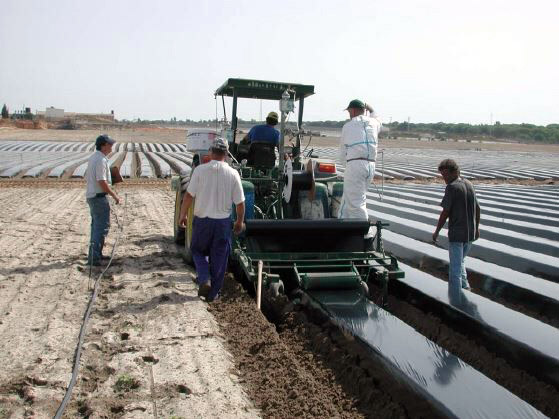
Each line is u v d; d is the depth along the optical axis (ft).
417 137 257.55
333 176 21.81
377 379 13.20
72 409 11.01
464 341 16.74
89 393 11.64
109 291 18.51
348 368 13.61
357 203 20.33
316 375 13.57
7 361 12.93
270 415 11.28
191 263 22.06
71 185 51.42
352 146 20.31
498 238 29.89
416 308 19.45
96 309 16.67
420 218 35.86
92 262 21.29
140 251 24.39
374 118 21.20
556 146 222.89
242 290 19.25
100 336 14.64
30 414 10.68
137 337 14.61
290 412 11.48
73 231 28.76
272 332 15.49
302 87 23.06
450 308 17.70
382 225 19.31
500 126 305.73
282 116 20.59
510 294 20.86
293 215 21.35
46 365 12.78
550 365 13.80
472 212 18.20
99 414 10.77
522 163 103.35
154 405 11.19
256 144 21.94
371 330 14.94
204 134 24.98
